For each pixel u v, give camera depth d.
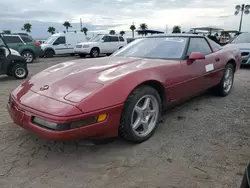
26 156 2.45
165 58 3.35
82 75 2.57
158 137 2.86
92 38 16.47
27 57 12.25
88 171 2.20
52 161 2.37
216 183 2.01
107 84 2.34
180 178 2.07
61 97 2.25
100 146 2.65
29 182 2.04
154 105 2.82
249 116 3.55
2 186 1.98
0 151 2.54
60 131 2.07
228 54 4.47
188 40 3.60
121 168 2.24
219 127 3.15
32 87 2.59
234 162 2.32
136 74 2.58
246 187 1.28
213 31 22.80
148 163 2.31
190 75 3.33
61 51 16.16
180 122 3.32
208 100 4.36
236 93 4.88
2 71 6.83
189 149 2.57
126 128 2.49
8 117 3.51
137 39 4.10
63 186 1.99
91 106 2.17
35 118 2.22
